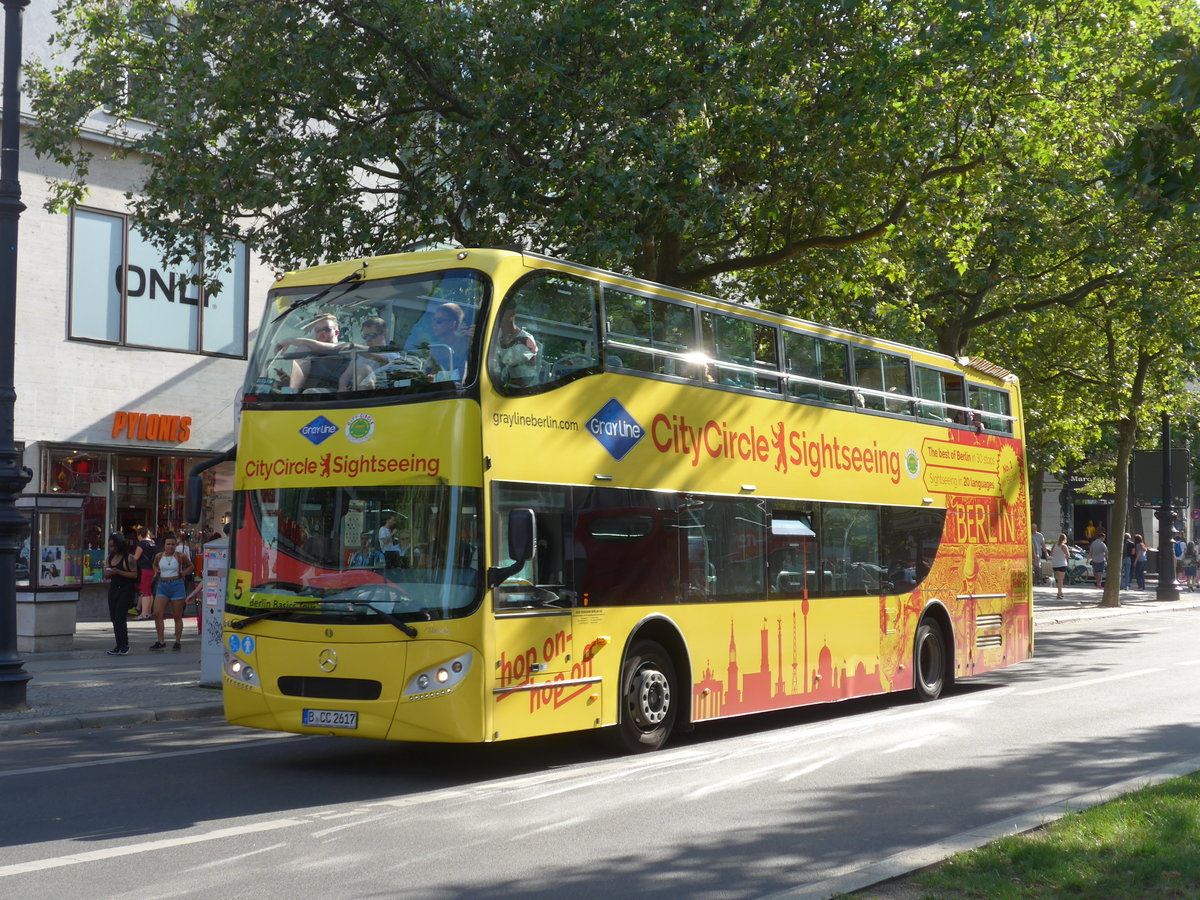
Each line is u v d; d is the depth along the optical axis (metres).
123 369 27.50
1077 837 7.16
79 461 26.84
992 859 6.70
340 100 18.03
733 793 9.34
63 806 8.85
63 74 20.91
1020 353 31.89
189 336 28.75
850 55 18.53
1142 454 41.22
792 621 13.27
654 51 17.39
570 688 10.47
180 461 28.62
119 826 8.16
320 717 9.92
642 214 17.09
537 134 17.23
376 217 18.55
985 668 17.05
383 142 17.38
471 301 10.11
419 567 9.76
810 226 20.28
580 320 11.02
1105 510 58.38
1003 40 18.39
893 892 6.16
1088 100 22.14
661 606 11.52
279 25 17.36
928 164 19.61
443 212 17.80
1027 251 24.56
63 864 7.08
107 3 19.75
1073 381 33.72
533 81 16.64
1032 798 9.11
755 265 20.09
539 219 18.94
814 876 6.93
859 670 14.35
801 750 11.47
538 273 10.61
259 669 10.21
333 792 9.50
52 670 17.75
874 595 14.71
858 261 21.62
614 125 16.80
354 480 10.09
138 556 23.50
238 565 10.47
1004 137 19.89
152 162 18.98
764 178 18.91
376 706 9.70
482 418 9.86
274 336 10.77
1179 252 25.09
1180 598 41.62
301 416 10.40
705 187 17.28
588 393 10.96
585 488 10.79
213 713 14.38
